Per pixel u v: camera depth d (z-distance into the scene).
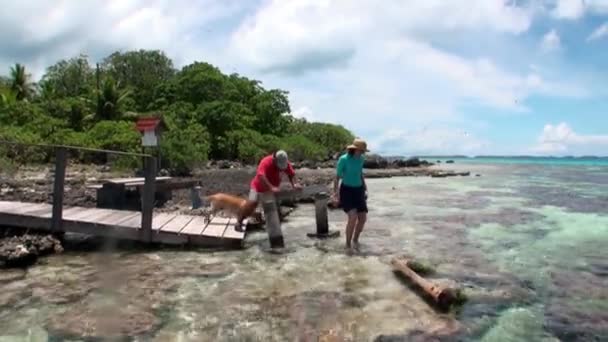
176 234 8.98
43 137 36.19
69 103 48.09
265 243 9.48
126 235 8.84
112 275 6.96
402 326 5.09
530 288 6.59
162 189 13.18
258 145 49.94
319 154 53.91
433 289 5.89
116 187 11.94
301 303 5.80
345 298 6.01
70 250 8.64
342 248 9.07
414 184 27.17
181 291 6.25
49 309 5.50
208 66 63.12
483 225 12.16
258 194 9.31
